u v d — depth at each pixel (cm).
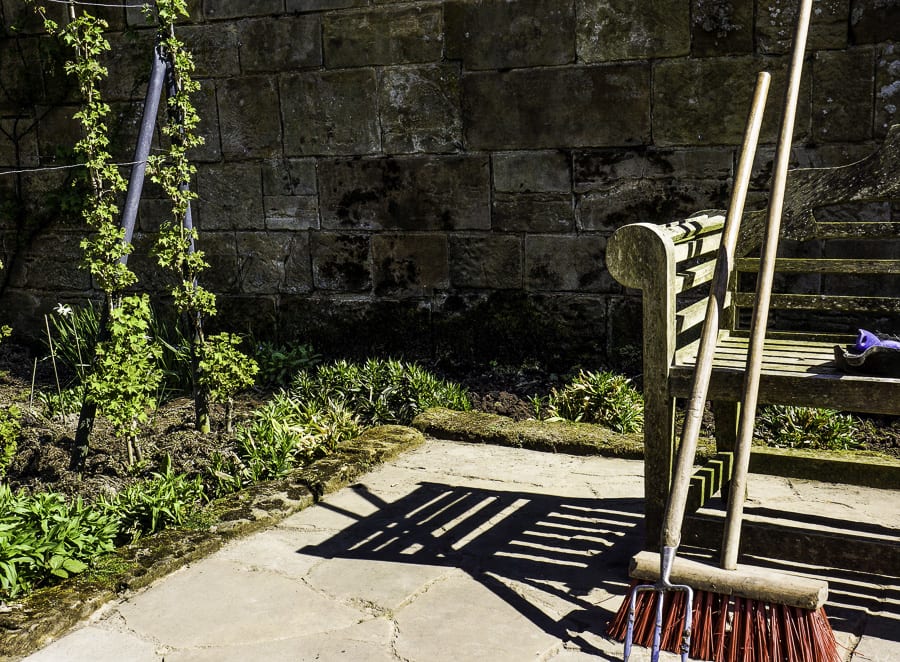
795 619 242
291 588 313
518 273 616
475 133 610
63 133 733
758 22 530
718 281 281
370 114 636
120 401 441
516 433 482
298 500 391
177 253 498
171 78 497
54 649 276
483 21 594
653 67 558
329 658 265
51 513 341
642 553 261
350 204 654
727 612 257
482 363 636
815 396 285
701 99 550
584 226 593
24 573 309
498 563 329
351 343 671
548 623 282
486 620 285
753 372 271
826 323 543
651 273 294
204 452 471
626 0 557
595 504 389
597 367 604
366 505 394
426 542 351
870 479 332
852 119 520
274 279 688
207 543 344
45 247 756
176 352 609
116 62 702
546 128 591
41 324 772
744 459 264
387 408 548
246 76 665
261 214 682
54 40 716
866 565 283
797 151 536
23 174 752
